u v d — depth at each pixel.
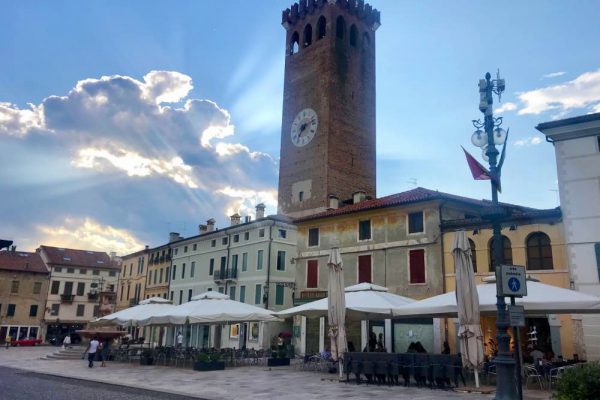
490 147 14.04
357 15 65.50
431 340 28.83
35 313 72.62
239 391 17.09
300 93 63.09
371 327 32.06
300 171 59.75
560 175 24.53
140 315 30.06
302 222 39.00
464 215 32.19
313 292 36.66
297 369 26.80
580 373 9.03
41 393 16.17
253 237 48.03
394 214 32.97
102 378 22.02
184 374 24.02
